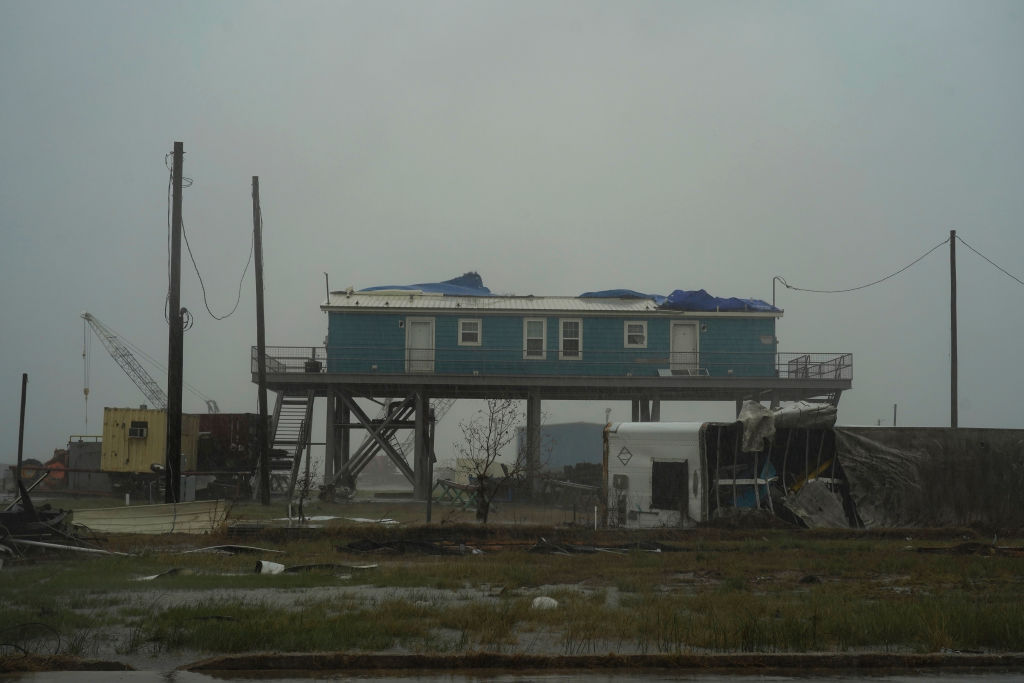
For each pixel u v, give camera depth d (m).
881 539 25.52
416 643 10.07
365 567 17.66
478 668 9.37
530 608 12.30
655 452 27.45
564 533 24.38
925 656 9.65
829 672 9.37
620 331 41.91
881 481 27.67
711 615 11.45
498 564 18.14
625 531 24.95
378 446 41.91
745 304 42.34
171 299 27.84
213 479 41.97
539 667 9.41
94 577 15.57
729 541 23.81
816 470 28.19
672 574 17.36
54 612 11.68
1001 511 27.86
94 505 36.97
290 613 11.46
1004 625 10.59
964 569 17.64
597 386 40.47
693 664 9.52
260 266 36.19
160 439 42.16
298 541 23.20
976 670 9.51
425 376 39.94
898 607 11.98
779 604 12.98
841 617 11.23
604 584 15.73
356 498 41.88
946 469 27.80
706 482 26.72
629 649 9.95
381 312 41.31
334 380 39.72
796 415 27.58
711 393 42.88
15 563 18.02
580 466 40.84
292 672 9.11
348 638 10.05
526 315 41.75
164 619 11.05
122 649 9.74
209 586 14.66
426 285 46.41
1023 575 17.23
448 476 50.41
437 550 21.28
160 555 19.75
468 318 41.69
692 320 42.03
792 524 26.86
